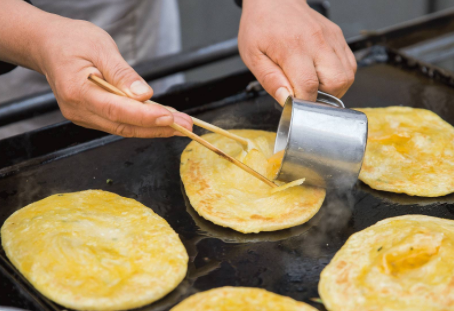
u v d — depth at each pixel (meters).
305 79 0.88
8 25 0.87
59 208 0.85
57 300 0.76
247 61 0.94
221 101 1.04
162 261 0.79
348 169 0.83
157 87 1.24
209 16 1.95
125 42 1.20
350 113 0.84
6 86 1.12
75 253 0.79
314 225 0.85
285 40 0.90
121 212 0.85
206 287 0.79
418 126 0.98
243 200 0.87
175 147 0.96
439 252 0.78
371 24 2.00
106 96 0.81
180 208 0.87
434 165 0.91
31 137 0.94
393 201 0.88
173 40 1.27
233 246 0.83
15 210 0.87
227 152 0.94
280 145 0.90
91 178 0.91
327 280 0.78
